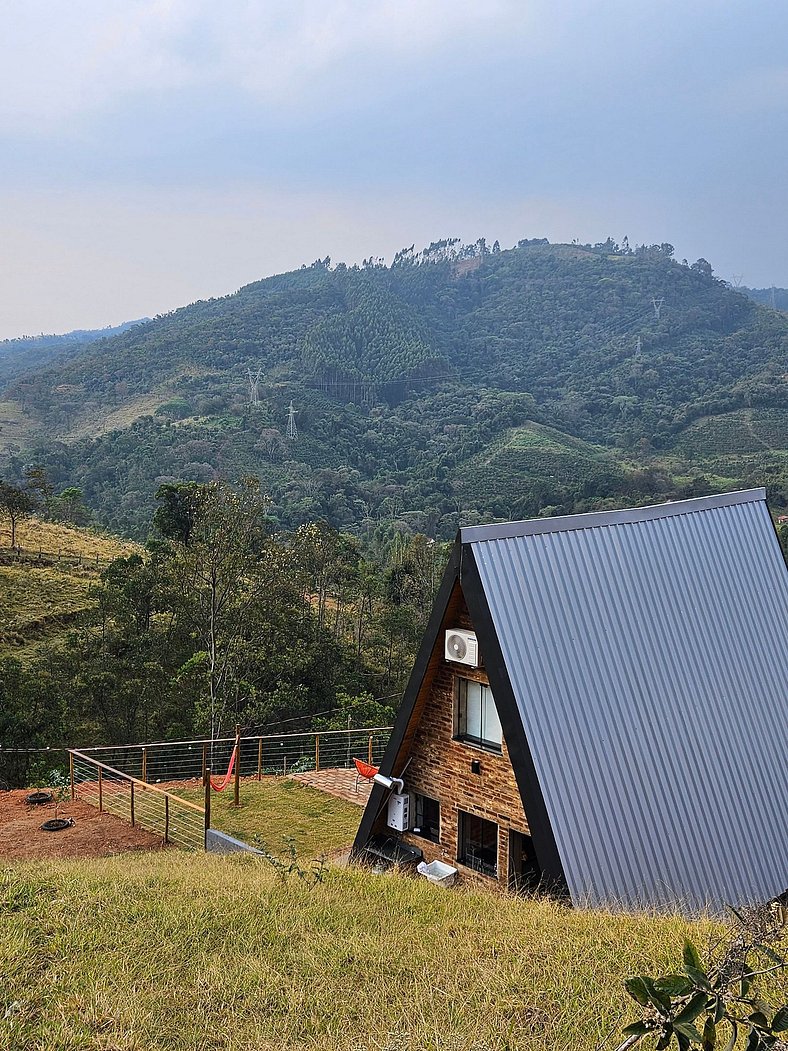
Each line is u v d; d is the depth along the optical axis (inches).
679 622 526.9
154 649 1503.4
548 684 454.9
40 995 324.5
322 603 2153.1
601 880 424.5
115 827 666.8
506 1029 290.0
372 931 398.9
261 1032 304.3
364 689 1670.8
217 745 1211.2
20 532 2529.5
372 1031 301.3
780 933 303.4
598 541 520.7
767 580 596.1
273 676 1489.9
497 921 405.1
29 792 762.8
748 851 477.7
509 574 472.1
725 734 509.0
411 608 2129.7
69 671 1375.5
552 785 432.8
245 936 387.9
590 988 314.3
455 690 517.0
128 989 331.9
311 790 831.7
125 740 1261.1
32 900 422.0
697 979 138.6
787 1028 132.4
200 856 573.0
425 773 542.3
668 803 463.8
